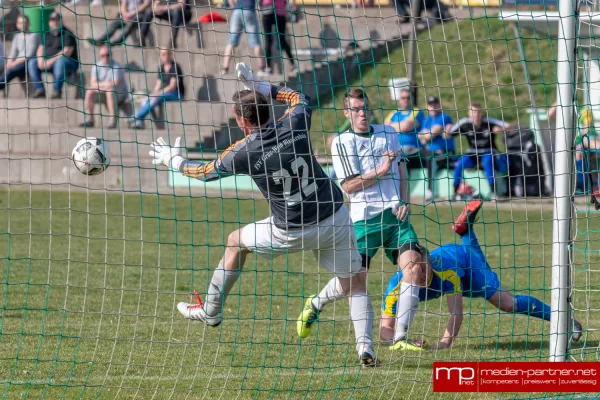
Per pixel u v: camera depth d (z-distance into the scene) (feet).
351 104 46.93
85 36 165.27
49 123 147.64
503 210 122.31
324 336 51.62
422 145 110.11
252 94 41.19
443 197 129.80
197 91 148.05
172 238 99.35
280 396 38.65
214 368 43.14
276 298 64.75
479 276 48.03
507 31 165.58
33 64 140.67
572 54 41.32
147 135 144.56
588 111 46.21
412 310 45.70
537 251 91.04
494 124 125.39
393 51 160.45
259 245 43.01
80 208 123.85
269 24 132.46
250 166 41.11
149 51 150.10
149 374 41.93
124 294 64.75
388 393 39.45
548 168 125.59
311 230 41.91
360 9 161.38
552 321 41.55
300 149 41.42
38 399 36.99
